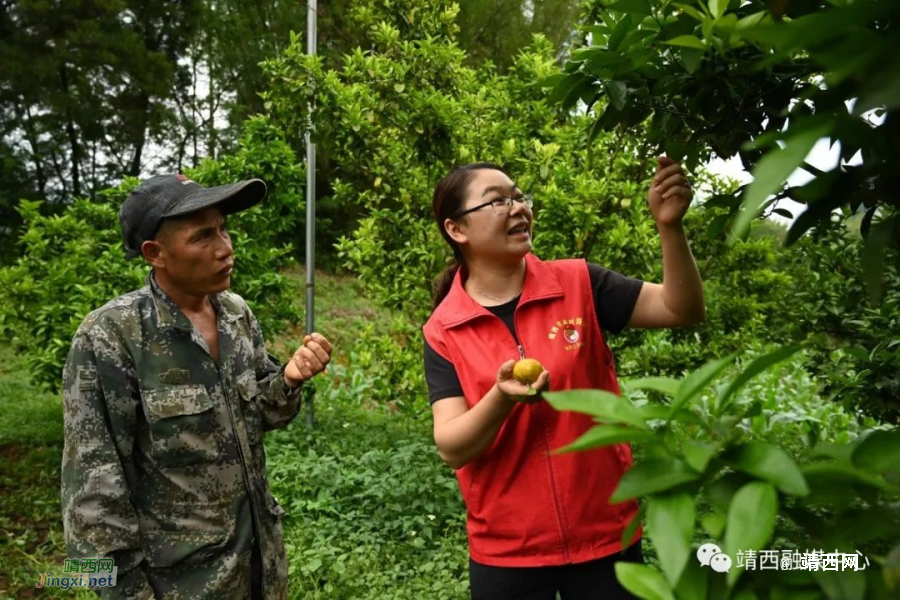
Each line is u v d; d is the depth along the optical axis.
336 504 4.22
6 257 12.83
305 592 3.37
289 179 6.13
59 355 5.27
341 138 4.99
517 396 1.37
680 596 0.69
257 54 14.38
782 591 0.67
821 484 0.69
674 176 1.59
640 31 1.29
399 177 5.06
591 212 4.25
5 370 8.16
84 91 14.35
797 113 1.13
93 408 1.75
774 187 0.54
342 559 3.55
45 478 5.10
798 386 6.75
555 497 1.67
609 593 1.69
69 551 1.70
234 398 1.92
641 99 1.43
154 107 15.33
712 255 5.13
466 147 4.82
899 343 2.23
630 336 4.80
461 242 1.89
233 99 15.84
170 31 15.48
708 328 4.98
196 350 1.88
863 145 0.69
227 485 1.87
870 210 1.07
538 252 4.38
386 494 4.23
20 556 4.05
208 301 2.03
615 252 4.32
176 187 1.87
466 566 3.51
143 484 1.82
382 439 5.52
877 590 0.64
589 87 1.46
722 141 1.38
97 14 14.12
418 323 5.70
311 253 5.52
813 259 2.94
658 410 0.75
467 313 1.78
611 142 4.80
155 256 1.87
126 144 15.77
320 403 6.71
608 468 1.71
